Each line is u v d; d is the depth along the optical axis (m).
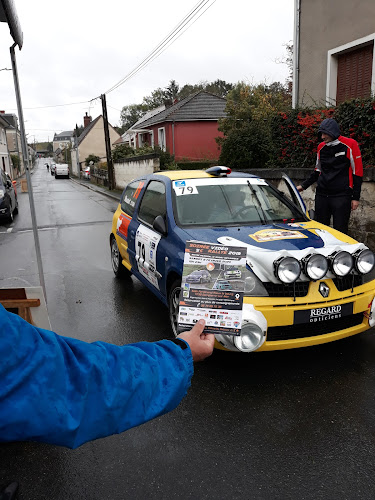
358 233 6.68
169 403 0.98
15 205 15.21
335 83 9.89
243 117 20.14
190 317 1.25
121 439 2.64
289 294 3.18
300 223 4.30
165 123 26.89
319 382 3.22
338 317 3.29
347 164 5.30
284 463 2.38
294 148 8.29
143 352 0.99
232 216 4.24
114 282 6.16
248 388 3.16
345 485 2.21
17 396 0.77
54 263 7.52
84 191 27.38
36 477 2.36
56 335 0.88
